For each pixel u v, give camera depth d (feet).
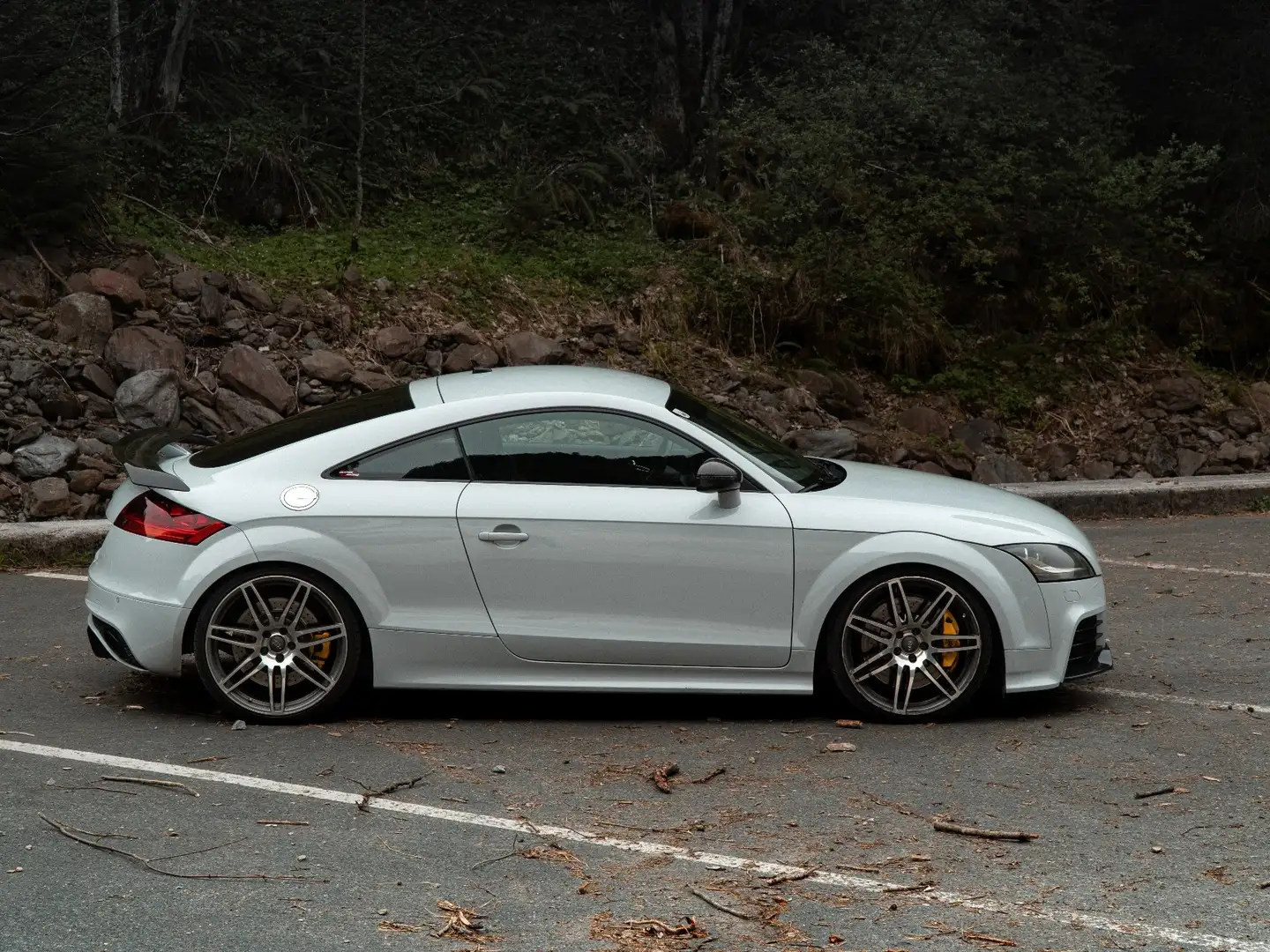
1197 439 46.65
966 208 50.34
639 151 54.08
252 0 57.88
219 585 19.24
